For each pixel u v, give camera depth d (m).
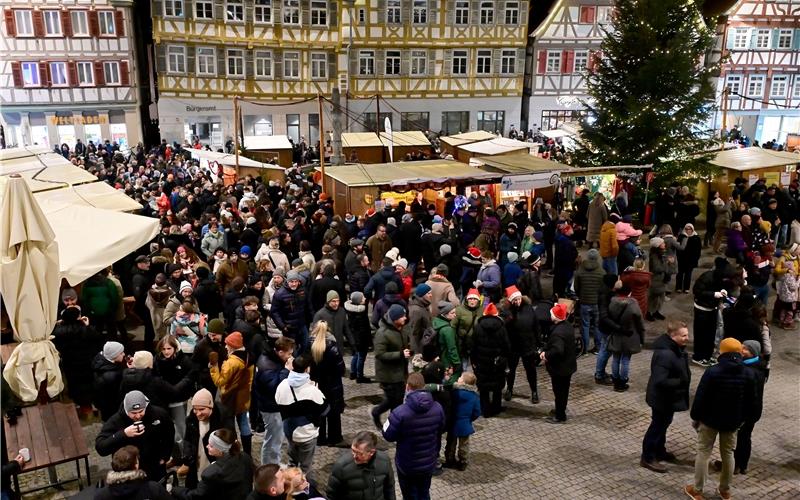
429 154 27.80
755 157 20.53
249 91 35.00
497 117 38.62
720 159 20.58
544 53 38.03
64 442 6.68
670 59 19.42
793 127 40.38
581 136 21.47
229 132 35.25
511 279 11.88
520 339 9.19
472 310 9.42
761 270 12.12
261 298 10.37
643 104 19.66
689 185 19.86
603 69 20.83
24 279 7.27
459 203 18.11
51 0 31.94
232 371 7.16
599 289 10.32
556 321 8.72
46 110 32.91
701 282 10.62
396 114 37.25
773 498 7.37
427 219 16.06
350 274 11.81
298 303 9.73
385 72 36.69
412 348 9.43
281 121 35.94
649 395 7.70
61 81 32.84
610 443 8.45
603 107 20.52
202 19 33.50
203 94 34.34
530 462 7.95
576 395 9.78
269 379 7.12
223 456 5.59
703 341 10.70
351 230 14.64
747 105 39.44
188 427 6.71
